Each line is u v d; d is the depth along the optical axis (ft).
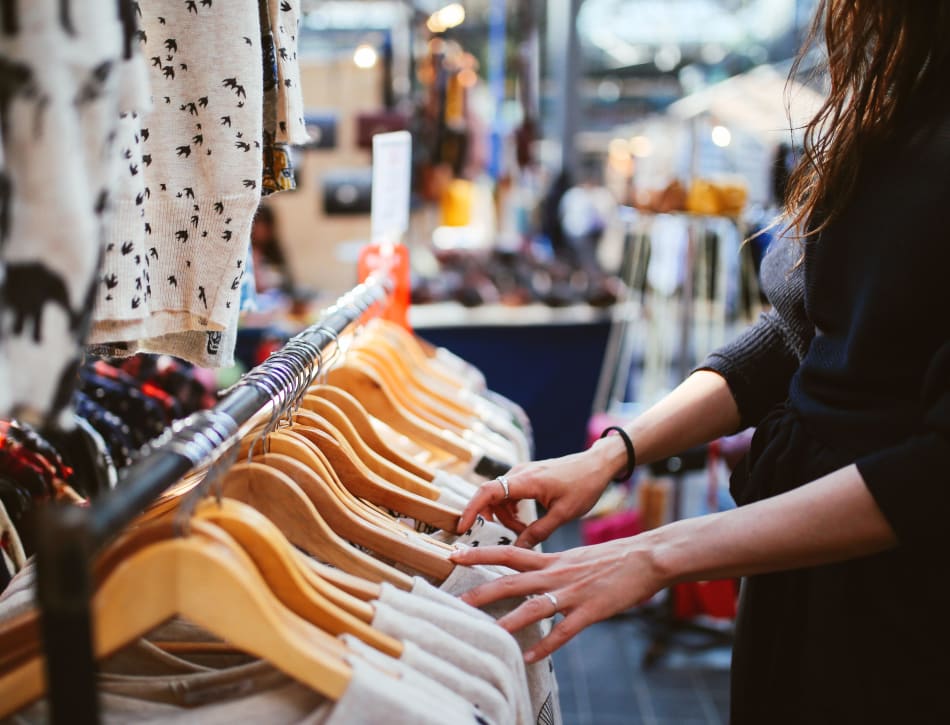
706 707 8.65
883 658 2.93
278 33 3.41
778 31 22.35
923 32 2.88
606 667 9.32
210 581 2.05
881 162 2.96
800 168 3.33
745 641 3.43
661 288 11.49
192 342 3.37
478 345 12.76
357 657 2.23
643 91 28.30
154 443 2.42
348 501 3.19
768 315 4.01
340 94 13.16
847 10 3.09
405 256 6.03
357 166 13.30
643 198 10.57
